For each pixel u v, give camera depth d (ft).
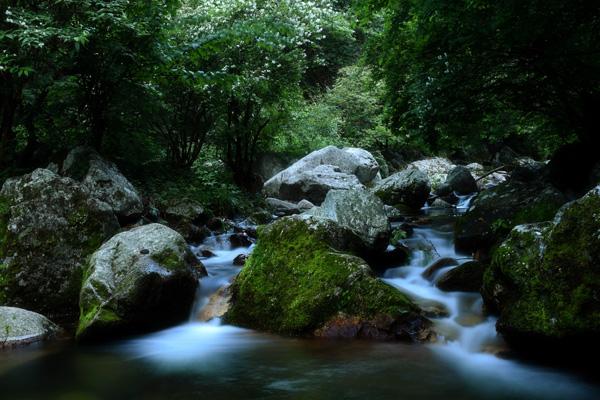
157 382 11.68
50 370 12.53
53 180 18.47
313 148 55.01
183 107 33.88
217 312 16.69
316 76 73.26
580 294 10.89
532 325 11.61
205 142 38.83
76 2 20.79
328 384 11.27
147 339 15.01
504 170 57.52
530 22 17.51
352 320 14.47
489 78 22.63
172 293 15.72
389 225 20.26
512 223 19.34
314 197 42.75
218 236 25.75
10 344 14.03
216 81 26.71
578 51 18.54
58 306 17.20
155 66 24.61
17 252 17.12
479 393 10.69
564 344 11.16
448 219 31.76
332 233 17.02
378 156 61.82
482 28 18.78
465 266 17.42
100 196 22.15
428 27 21.88
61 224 18.04
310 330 14.70
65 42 21.30
